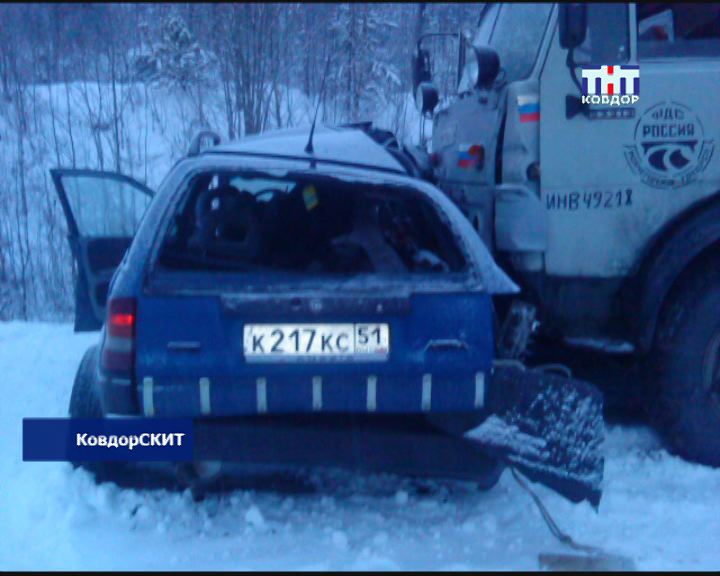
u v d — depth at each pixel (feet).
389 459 13.12
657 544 12.94
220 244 13.05
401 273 12.87
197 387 12.28
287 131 15.90
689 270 15.30
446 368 12.48
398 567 12.13
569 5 13.57
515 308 14.32
